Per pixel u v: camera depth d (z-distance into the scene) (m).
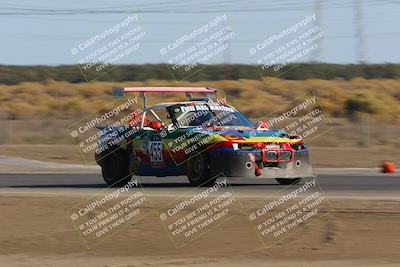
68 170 37.31
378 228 17.70
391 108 87.81
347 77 127.25
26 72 136.38
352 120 72.25
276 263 15.40
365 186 26.11
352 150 44.88
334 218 18.73
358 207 19.88
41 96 105.75
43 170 37.41
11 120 78.62
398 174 32.41
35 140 59.81
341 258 15.62
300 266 15.05
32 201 22.44
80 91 108.25
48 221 19.86
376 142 55.31
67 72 136.00
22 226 19.42
